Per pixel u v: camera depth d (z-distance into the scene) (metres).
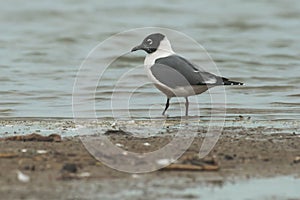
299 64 24.42
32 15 35.56
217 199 8.96
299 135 13.00
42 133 13.22
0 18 34.75
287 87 20.09
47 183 9.39
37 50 27.16
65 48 27.72
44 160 10.52
